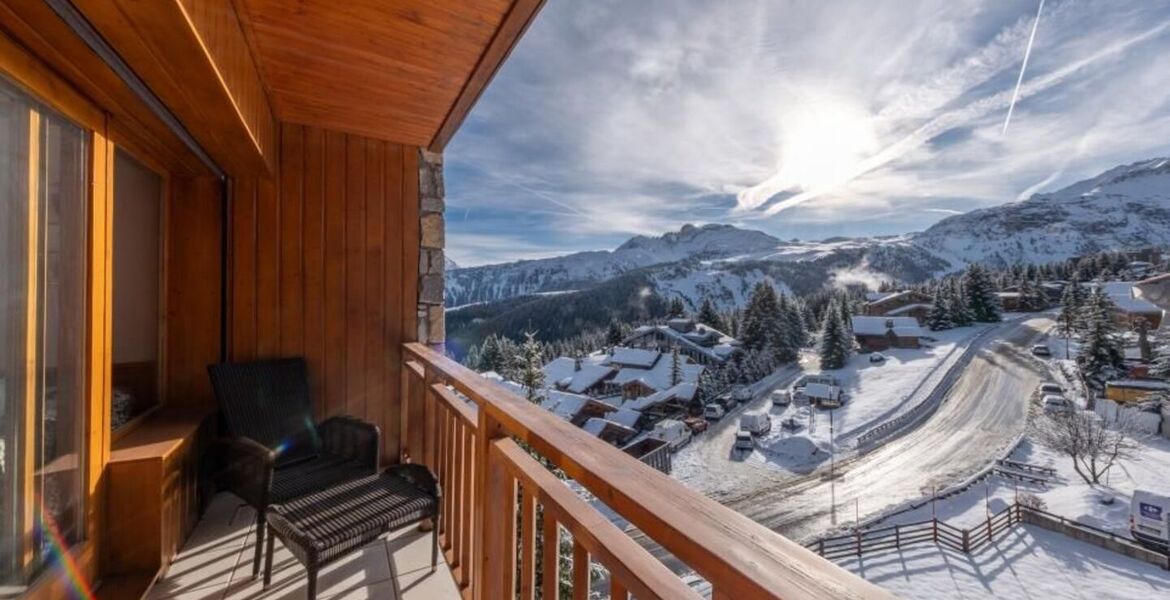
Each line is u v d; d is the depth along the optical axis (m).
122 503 1.86
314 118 3.02
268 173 2.85
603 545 0.85
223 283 2.90
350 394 3.22
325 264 3.18
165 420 2.43
